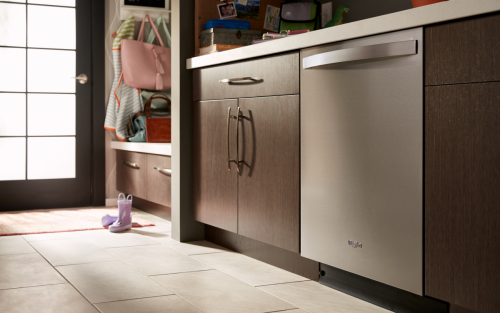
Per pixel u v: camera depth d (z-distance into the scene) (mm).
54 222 3025
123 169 3662
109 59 3760
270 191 1979
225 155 2260
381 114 1494
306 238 1798
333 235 1680
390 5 2232
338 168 1649
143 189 3318
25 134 3566
